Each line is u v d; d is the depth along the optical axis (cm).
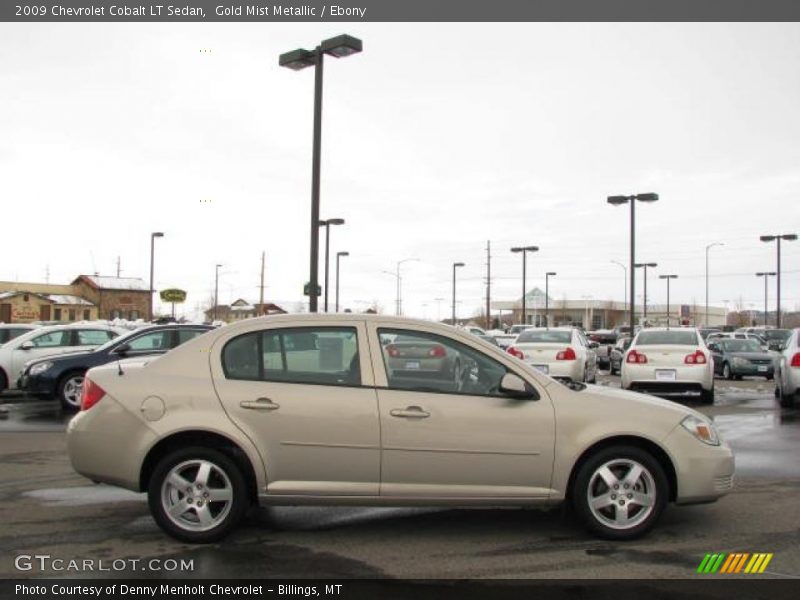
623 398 593
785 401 1473
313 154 1797
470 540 579
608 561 530
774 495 719
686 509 665
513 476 565
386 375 575
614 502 573
